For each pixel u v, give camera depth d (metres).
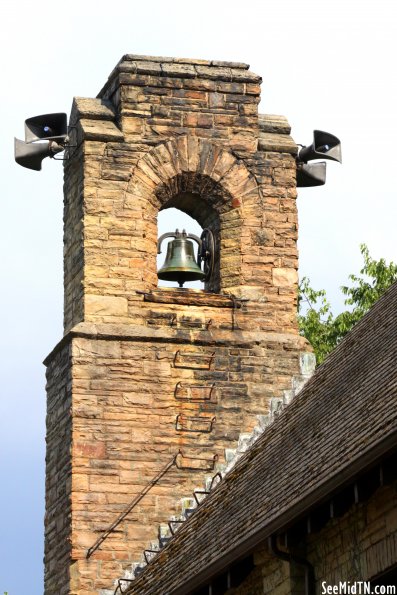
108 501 33.28
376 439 22.75
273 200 35.38
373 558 23.78
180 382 34.03
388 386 25.41
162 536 33.16
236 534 26.53
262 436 32.03
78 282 34.53
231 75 35.53
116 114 35.22
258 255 35.12
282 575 25.77
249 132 35.47
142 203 34.78
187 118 35.22
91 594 32.78
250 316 34.75
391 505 23.36
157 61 35.31
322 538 25.02
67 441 33.69
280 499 25.67
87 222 34.50
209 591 26.52
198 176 35.12
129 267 34.47
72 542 33.03
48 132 35.19
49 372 35.03
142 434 33.69
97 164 34.75
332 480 23.16
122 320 34.16
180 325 34.38
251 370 34.38
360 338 29.81
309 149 35.56
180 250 35.22
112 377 33.81
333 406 27.69
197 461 33.72
